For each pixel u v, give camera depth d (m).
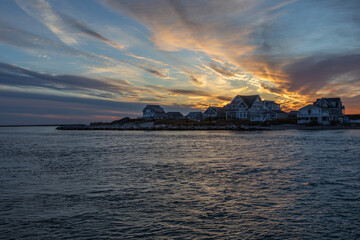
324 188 17.30
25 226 11.66
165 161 30.59
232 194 16.25
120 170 25.05
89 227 11.53
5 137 93.38
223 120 129.88
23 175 23.00
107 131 136.38
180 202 14.83
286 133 85.69
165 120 147.50
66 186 18.78
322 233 10.75
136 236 10.67
